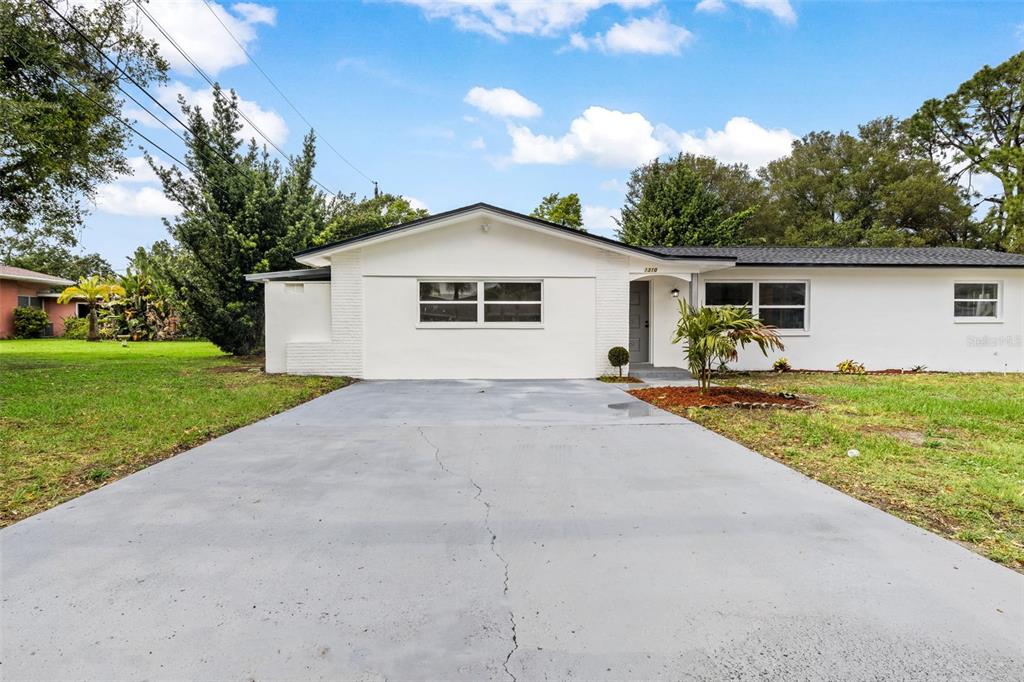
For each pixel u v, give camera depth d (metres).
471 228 11.32
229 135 16.41
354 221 19.50
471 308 11.46
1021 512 3.59
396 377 11.38
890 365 12.99
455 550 3.04
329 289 11.67
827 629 2.25
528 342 11.51
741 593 2.55
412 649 2.12
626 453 5.19
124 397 8.03
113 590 2.56
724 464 4.80
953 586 2.61
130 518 3.48
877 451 5.14
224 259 15.97
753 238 33.66
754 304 12.95
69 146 13.20
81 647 2.11
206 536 3.20
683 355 12.76
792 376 11.82
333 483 4.23
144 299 26.58
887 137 33.28
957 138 29.53
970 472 4.48
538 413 7.27
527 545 3.11
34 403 7.42
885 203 30.34
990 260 12.98
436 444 5.53
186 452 5.18
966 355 13.06
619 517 3.54
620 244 11.34
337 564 2.85
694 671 1.99
